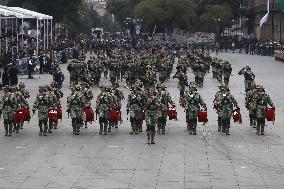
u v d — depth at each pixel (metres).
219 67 79.81
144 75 68.12
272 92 70.06
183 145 38.97
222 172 31.77
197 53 98.75
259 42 164.25
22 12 100.56
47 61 91.69
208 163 33.84
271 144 39.34
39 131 44.12
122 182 29.72
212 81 82.50
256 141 40.41
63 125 46.94
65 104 58.44
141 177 30.70
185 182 29.72
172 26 194.00
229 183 29.55
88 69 74.50
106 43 148.62
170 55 97.56
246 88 63.59
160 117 42.41
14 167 32.91
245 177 30.75
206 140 40.75
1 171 31.98
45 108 42.16
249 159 34.91
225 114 42.84
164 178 30.50
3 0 169.75
